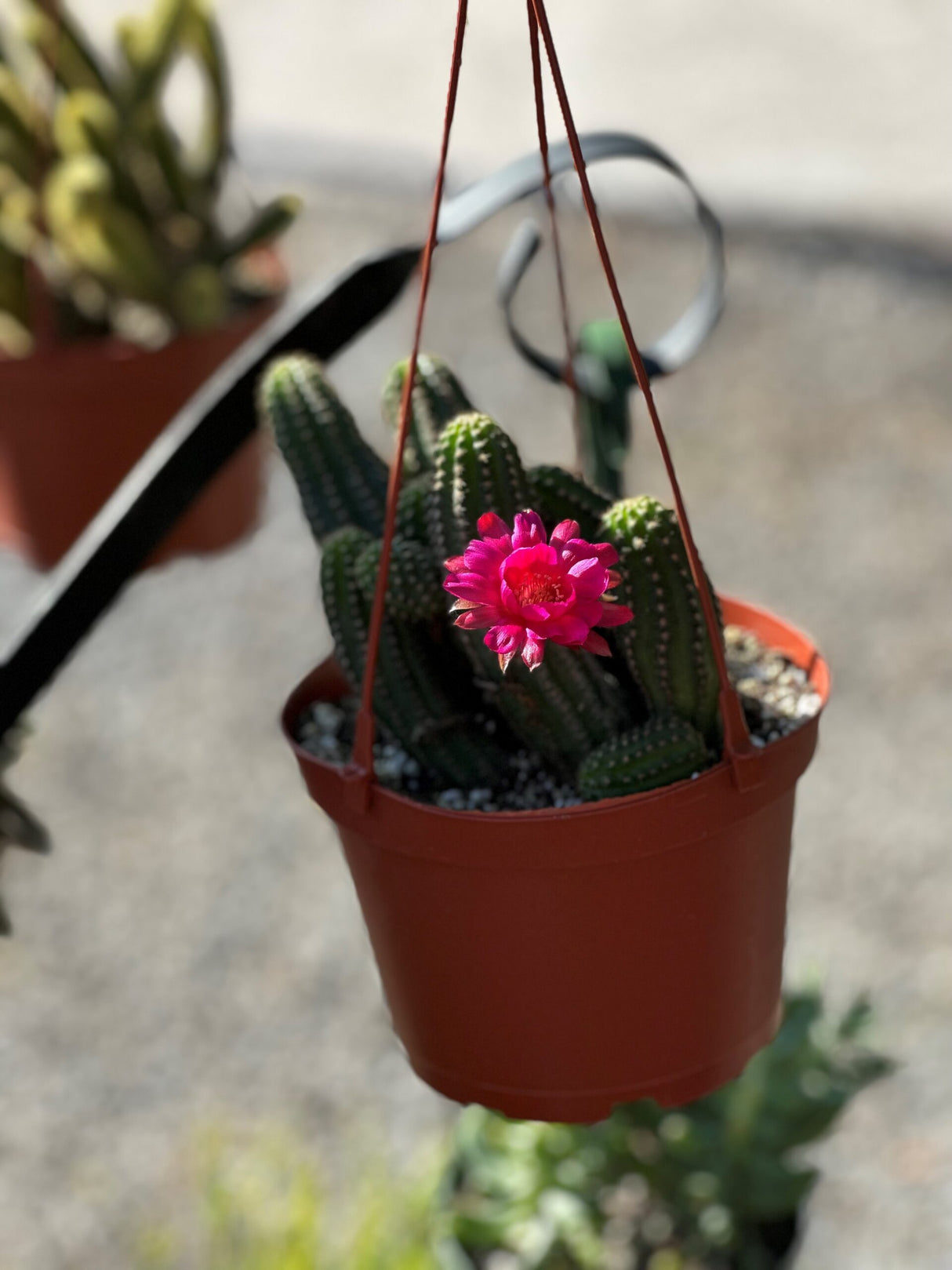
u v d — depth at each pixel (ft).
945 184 16.37
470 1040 2.96
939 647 11.75
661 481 13.62
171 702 12.12
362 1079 9.24
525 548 2.36
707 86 18.63
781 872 2.99
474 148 17.58
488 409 14.42
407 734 3.17
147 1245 8.15
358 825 2.77
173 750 11.70
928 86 18.21
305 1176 6.82
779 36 20.02
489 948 2.81
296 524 13.84
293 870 10.71
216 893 10.56
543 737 3.07
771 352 14.85
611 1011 2.87
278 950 10.14
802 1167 7.21
